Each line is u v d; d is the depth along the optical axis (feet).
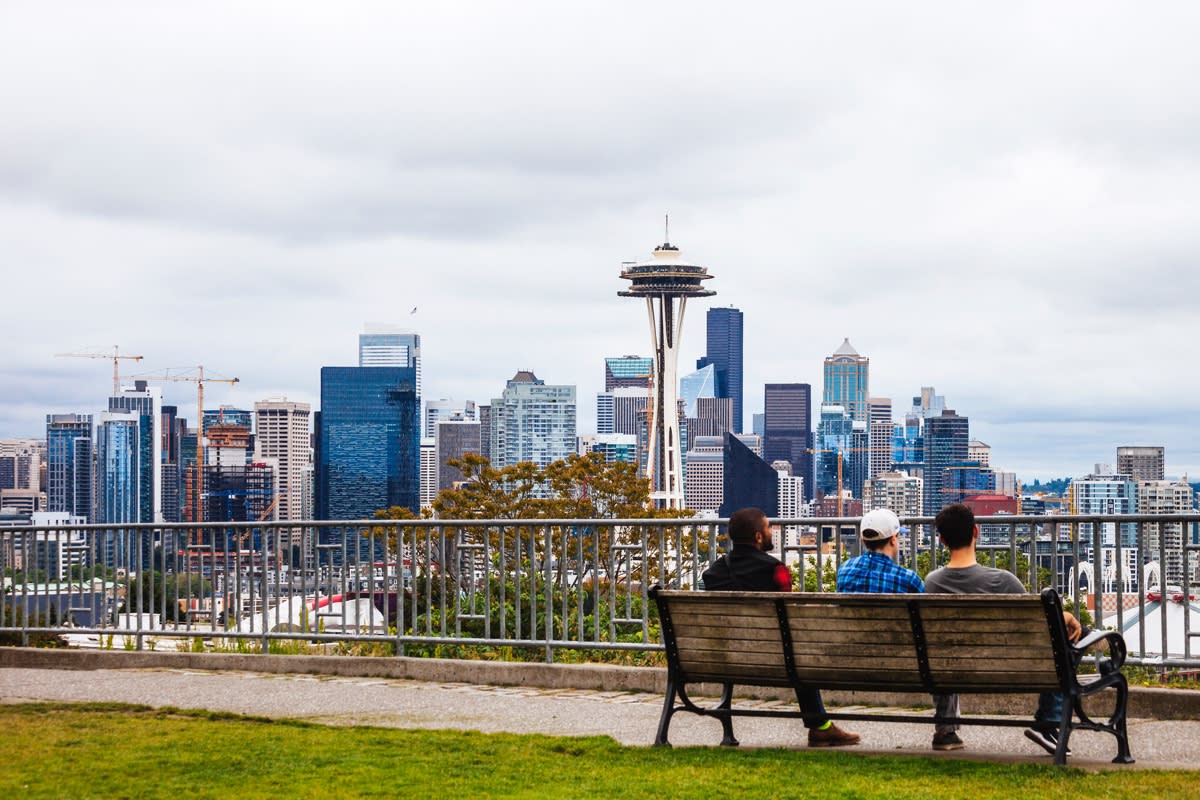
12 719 37.86
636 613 46.75
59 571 54.34
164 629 52.54
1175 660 37.45
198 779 29.32
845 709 39.19
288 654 50.78
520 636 46.68
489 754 31.99
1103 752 32.07
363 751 32.35
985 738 34.78
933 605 29.58
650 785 27.91
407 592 50.03
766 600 31.45
